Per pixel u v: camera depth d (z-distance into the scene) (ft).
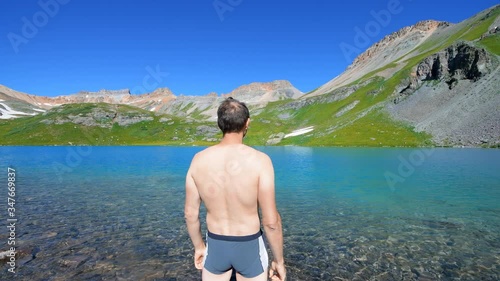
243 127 13.64
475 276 31.58
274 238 13.08
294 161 173.88
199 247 14.79
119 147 461.78
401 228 47.65
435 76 449.48
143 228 47.47
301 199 69.77
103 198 70.90
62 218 53.16
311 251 38.47
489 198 69.46
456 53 427.33
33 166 153.99
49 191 80.28
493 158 170.19
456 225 48.98
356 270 33.12
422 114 387.14
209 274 13.96
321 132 456.04
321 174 115.14
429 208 60.59
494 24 585.63
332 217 54.39
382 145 331.16
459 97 373.20
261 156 13.12
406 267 33.73
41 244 39.99
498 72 363.97
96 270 32.53
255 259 13.44
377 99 554.05
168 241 41.65
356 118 458.50
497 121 290.76
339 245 40.50
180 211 58.49
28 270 32.22
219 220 13.44
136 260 35.27
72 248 38.73
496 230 46.29
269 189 12.66
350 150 283.18
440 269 33.22
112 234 44.45
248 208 13.09
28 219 52.37
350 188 83.66
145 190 82.12
